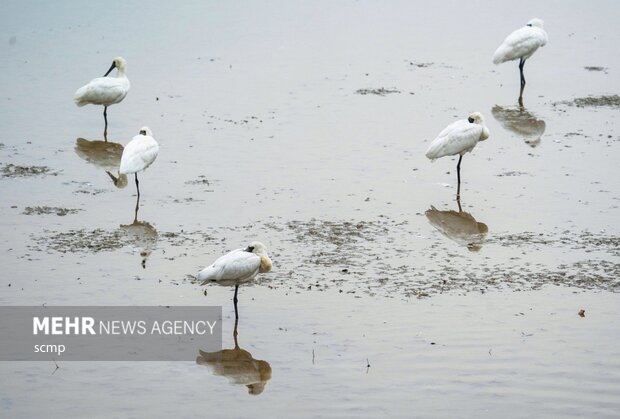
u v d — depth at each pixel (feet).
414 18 129.18
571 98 92.53
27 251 56.80
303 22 126.41
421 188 68.59
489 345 45.75
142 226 61.00
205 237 58.95
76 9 133.18
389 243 58.13
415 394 41.65
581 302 50.08
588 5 136.05
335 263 55.01
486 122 84.99
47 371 43.91
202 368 44.32
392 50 112.27
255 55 109.60
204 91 95.25
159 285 52.44
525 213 63.31
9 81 97.91
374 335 46.78
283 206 64.59
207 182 69.56
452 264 54.95
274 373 43.62
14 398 41.45
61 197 66.54
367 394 41.68
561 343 45.93
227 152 76.64
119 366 44.47
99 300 50.57
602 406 40.60
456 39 117.60
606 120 85.25
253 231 59.82
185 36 118.21
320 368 43.96
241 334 47.26
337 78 100.27
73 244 57.98
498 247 57.47
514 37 94.63
